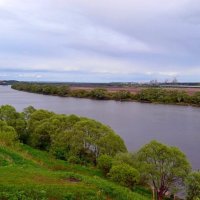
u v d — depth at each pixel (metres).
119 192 21.33
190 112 117.31
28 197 17.58
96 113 108.75
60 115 55.75
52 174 23.08
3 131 45.34
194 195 33.41
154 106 137.75
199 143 65.50
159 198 34.59
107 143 42.56
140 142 65.62
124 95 167.38
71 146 44.09
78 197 18.91
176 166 35.53
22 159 31.77
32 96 184.12
